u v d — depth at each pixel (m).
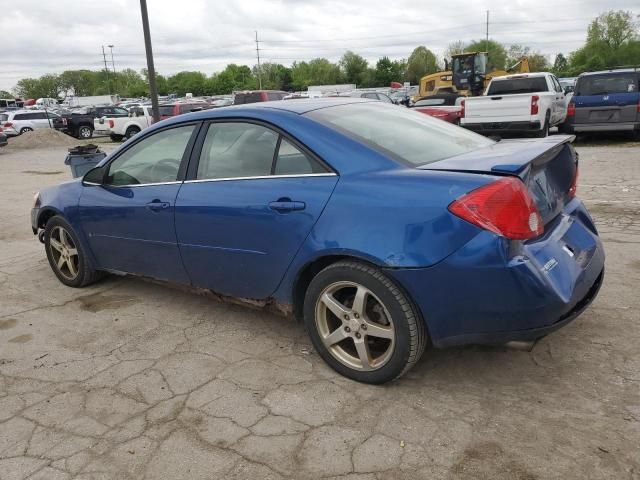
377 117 3.70
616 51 91.31
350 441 2.72
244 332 4.00
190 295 4.75
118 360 3.67
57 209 4.82
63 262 5.07
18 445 2.82
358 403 3.04
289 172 3.33
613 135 15.41
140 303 4.64
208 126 3.82
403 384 3.20
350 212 2.99
